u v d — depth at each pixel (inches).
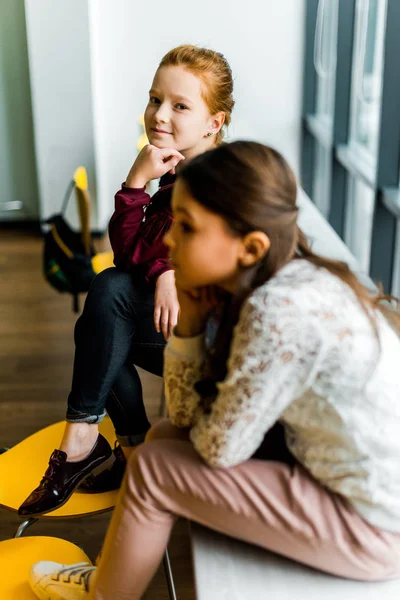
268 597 54.8
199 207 51.0
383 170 149.6
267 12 206.1
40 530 103.9
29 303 179.6
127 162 221.6
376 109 168.7
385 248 156.5
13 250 212.7
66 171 216.2
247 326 50.0
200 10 205.6
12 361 152.3
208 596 54.7
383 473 52.1
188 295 57.1
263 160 51.4
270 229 51.3
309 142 218.8
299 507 53.5
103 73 211.8
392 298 60.5
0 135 219.9
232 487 54.1
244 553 58.8
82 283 149.7
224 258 52.2
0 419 131.2
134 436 75.9
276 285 50.6
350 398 51.4
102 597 58.2
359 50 174.4
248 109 216.4
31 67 205.3
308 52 209.0
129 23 206.4
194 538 60.1
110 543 56.7
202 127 74.7
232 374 50.9
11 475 78.9
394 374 52.8
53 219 154.2
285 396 51.2
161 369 79.0
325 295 50.7
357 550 53.4
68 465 72.7
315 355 49.7
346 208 193.5
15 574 68.3
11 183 225.1
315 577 56.7
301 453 54.8
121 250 74.0
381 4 161.3
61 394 139.7
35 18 200.8
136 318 74.2
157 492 54.9
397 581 56.6
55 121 210.8
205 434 53.2
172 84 73.0
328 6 200.5
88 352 72.2
